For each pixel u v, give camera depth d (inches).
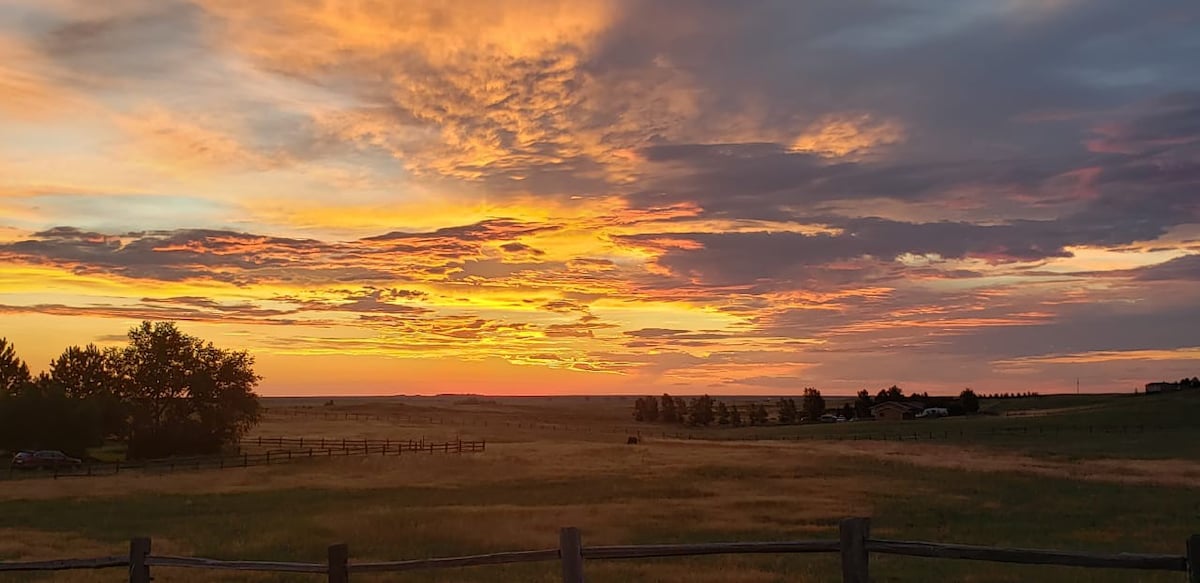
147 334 3459.6
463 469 2395.4
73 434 3078.2
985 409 7480.3
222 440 3538.4
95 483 2060.8
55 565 416.5
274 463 2714.1
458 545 903.1
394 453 3157.0
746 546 323.6
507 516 1190.3
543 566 735.1
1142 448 3238.2
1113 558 267.4
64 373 3671.3
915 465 2427.4
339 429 5167.3
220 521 1211.9
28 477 2272.4
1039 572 704.4
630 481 1939.0
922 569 727.1
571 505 1401.3
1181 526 1090.1
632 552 332.2
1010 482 1872.5
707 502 1432.1
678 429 6574.8
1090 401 7450.8
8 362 4013.3
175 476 2269.9
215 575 701.9
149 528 1129.4
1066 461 2630.4
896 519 1200.2
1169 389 7372.1
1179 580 653.9
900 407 6894.7
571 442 4092.0
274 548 884.0
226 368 3533.5
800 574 678.5
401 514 1220.5
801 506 1362.0
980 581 657.6
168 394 3489.2
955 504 1401.3
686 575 664.4
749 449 3408.0
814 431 5575.8
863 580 296.7
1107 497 1518.2
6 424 2984.7
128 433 3489.2
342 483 2001.7
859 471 2217.0
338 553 369.7
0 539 1007.0
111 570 741.3
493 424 6328.7
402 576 677.9
